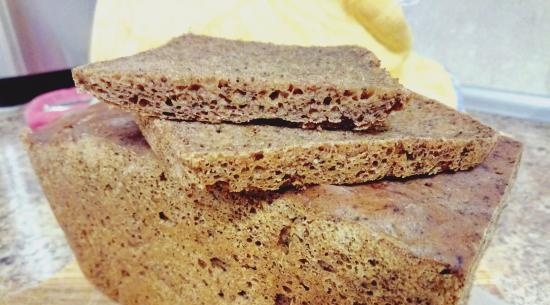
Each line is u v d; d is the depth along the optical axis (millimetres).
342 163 123
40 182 176
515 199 224
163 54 160
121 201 156
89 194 163
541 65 307
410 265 107
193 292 155
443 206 119
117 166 150
